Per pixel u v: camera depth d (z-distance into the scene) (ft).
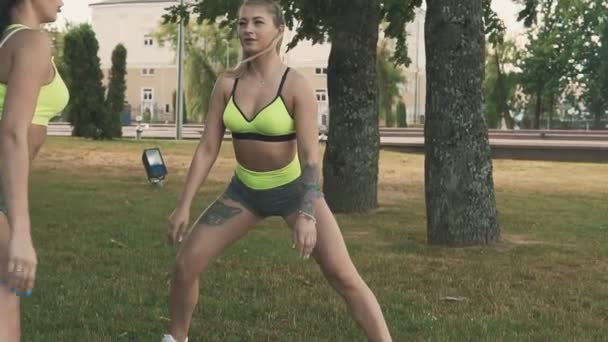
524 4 43.24
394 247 27.81
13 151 8.63
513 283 22.12
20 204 8.54
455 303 19.52
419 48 254.27
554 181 61.72
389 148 97.14
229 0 42.01
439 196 28.37
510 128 202.59
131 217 33.22
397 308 18.61
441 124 28.07
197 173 12.85
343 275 12.71
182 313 13.33
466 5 27.45
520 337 16.38
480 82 28.02
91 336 15.51
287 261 23.94
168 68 256.52
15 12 9.28
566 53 186.50
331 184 37.91
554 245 29.19
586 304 19.95
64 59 103.60
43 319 16.49
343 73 37.27
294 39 48.19
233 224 12.84
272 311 17.97
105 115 101.81
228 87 12.61
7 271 8.61
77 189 44.73
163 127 172.55
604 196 50.47
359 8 36.50
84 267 22.27
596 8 181.37
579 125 202.59
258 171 12.56
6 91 8.86
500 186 56.75
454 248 27.81
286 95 12.25
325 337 16.05
